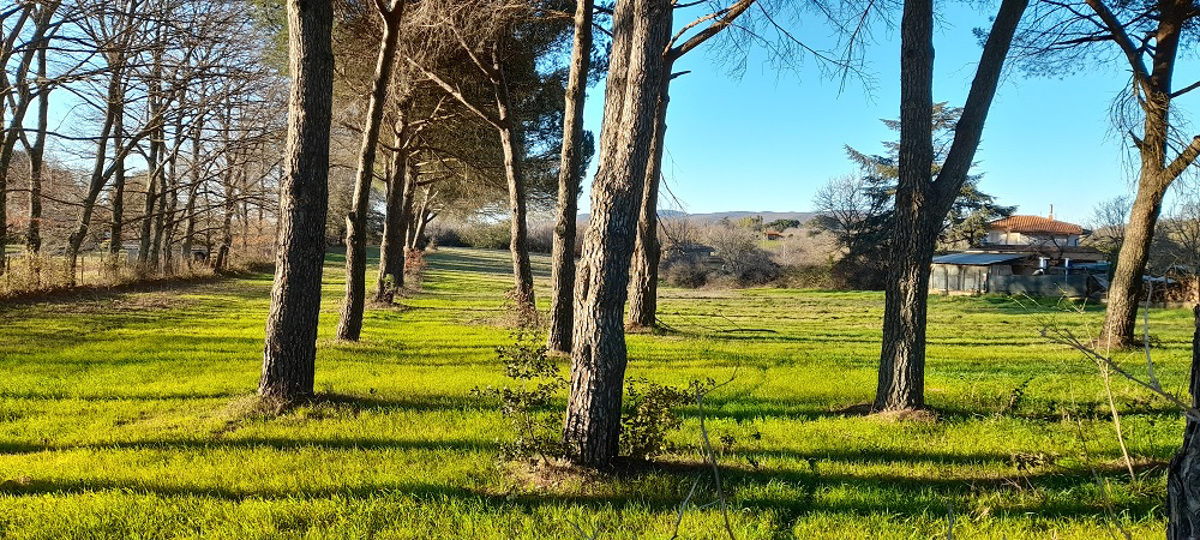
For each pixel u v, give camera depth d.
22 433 6.70
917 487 5.36
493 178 24.45
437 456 5.94
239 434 6.59
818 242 57.19
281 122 25.03
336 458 5.84
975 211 53.41
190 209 27.91
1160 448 6.36
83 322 15.64
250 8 19.38
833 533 4.37
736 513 4.66
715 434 6.88
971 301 35.84
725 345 15.06
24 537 4.23
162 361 11.00
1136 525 4.43
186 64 19.55
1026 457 5.72
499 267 62.12
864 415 7.88
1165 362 12.84
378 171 31.09
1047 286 37.28
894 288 7.81
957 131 7.62
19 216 22.69
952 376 11.09
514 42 16.67
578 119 13.07
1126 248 15.17
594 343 5.35
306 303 7.81
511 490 5.02
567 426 5.44
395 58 15.35
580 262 5.50
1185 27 14.58
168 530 4.36
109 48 16.20
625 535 4.23
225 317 18.62
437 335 15.67
